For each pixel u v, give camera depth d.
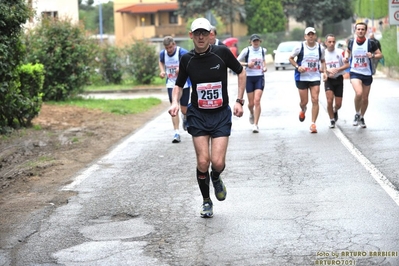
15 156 21.97
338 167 17.45
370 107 30.64
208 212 13.12
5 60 25.17
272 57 104.12
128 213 13.84
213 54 12.88
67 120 30.80
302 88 24.09
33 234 12.63
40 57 38.72
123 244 11.74
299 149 20.52
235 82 56.84
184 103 22.88
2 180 18.28
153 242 11.77
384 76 54.66
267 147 21.19
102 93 53.09
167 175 17.55
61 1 66.69
